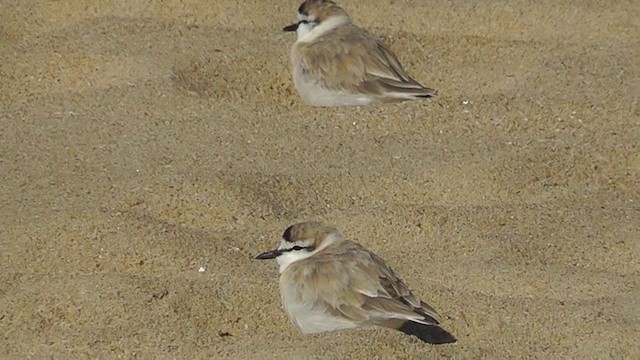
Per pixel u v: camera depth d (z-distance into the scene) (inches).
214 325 436.8
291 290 432.8
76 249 462.9
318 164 523.2
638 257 474.3
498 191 514.3
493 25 630.5
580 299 450.9
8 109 553.6
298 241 441.4
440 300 446.0
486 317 438.9
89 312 436.1
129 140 528.4
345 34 587.2
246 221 487.8
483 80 595.2
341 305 425.7
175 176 502.3
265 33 618.8
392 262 470.6
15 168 507.2
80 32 603.2
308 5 598.9
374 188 510.9
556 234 486.3
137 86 567.2
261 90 589.0
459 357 417.7
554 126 555.5
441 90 591.5
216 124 547.8
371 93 572.1
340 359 411.2
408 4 640.4
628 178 522.3
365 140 545.0
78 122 541.3
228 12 629.9
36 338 426.9
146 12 625.9
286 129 551.5
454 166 522.0
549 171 523.8
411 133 552.1
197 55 593.3
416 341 423.5
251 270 460.8
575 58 604.1
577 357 423.5
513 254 474.6
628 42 617.3
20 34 607.5
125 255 461.4
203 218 487.8
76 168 507.5
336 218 492.4
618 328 433.4
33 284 448.5
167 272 456.8
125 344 423.5
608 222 493.0
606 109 561.6
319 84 574.9
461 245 480.7
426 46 619.8
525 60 605.6
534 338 430.6
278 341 425.1
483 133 551.5
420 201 510.0
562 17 630.5
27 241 465.1
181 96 562.9
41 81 573.0
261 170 514.6
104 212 478.9
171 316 435.5
